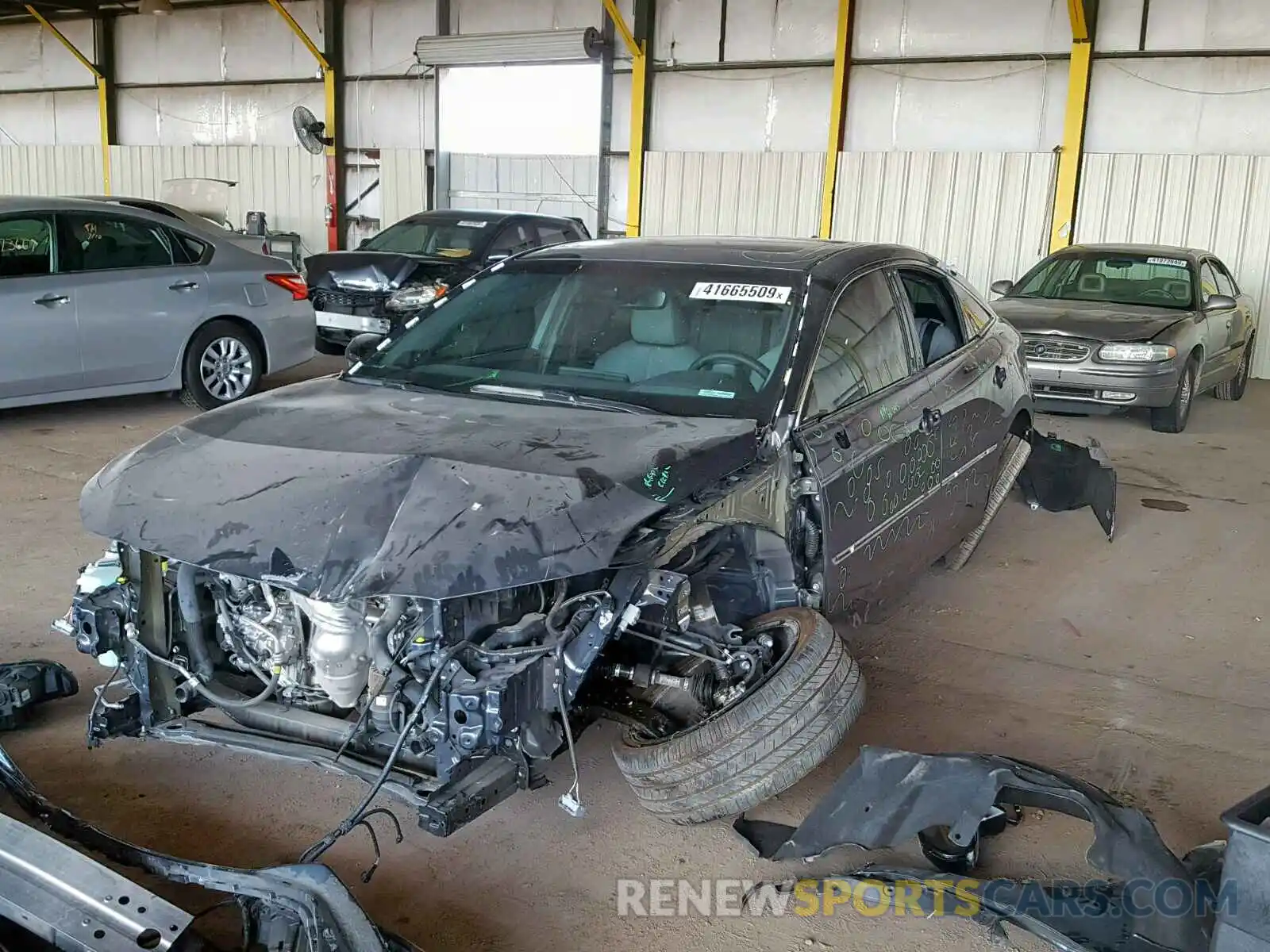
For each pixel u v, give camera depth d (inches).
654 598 104.1
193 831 121.1
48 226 301.1
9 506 238.1
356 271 401.4
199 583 118.5
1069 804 102.2
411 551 99.3
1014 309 371.2
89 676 157.4
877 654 174.7
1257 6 475.2
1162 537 243.9
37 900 89.9
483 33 656.4
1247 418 400.8
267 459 115.8
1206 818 128.8
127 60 780.0
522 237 442.0
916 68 549.3
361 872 115.3
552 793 132.0
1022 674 168.6
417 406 135.3
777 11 578.2
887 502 155.0
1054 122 522.9
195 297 327.0
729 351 143.9
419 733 106.0
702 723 111.0
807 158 577.9
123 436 309.3
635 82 612.7
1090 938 98.0
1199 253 402.9
